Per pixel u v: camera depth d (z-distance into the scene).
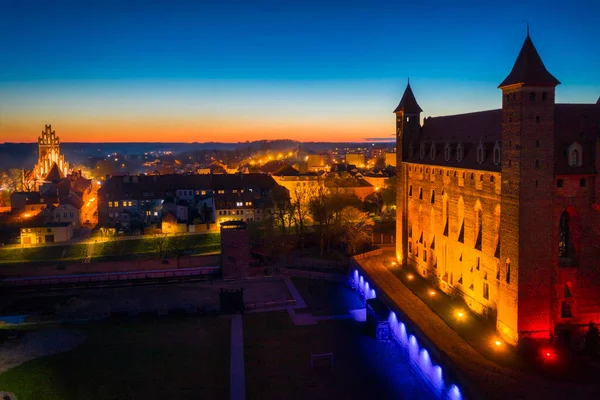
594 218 65.31
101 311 94.12
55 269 114.88
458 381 57.72
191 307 95.00
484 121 80.88
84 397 60.88
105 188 176.75
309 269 115.38
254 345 76.75
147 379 65.50
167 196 175.88
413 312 77.56
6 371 67.06
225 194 165.38
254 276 113.38
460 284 81.75
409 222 105.06
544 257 64.00
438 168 89.75
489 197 71.75
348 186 192.00
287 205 153.50
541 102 62.28
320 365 69.94
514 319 64.56
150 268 117.62
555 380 56.19
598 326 66.50
